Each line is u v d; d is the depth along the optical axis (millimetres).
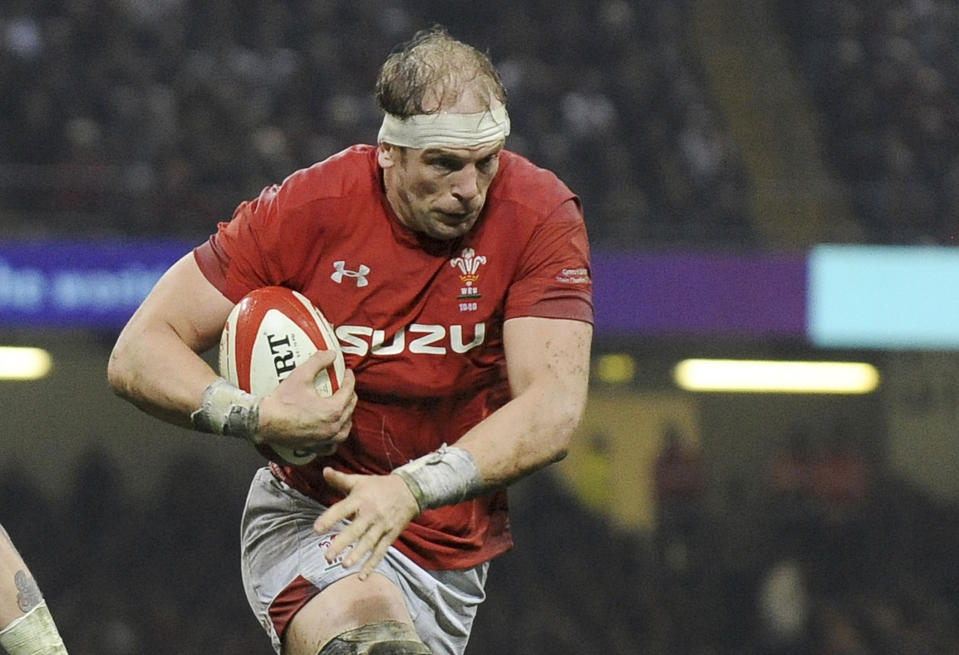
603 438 53031
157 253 40125
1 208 40156
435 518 12477
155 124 46812
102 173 41812
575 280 11789
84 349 47938
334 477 10469
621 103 54125
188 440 49938
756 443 53500
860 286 44062
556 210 11867
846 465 51594
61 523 46344
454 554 12586
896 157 53719
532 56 55812
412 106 10969
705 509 53000
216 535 47000
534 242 11789
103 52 49438
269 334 11547
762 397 53531
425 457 10867
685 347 49875
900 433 52781
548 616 46469
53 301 39219
